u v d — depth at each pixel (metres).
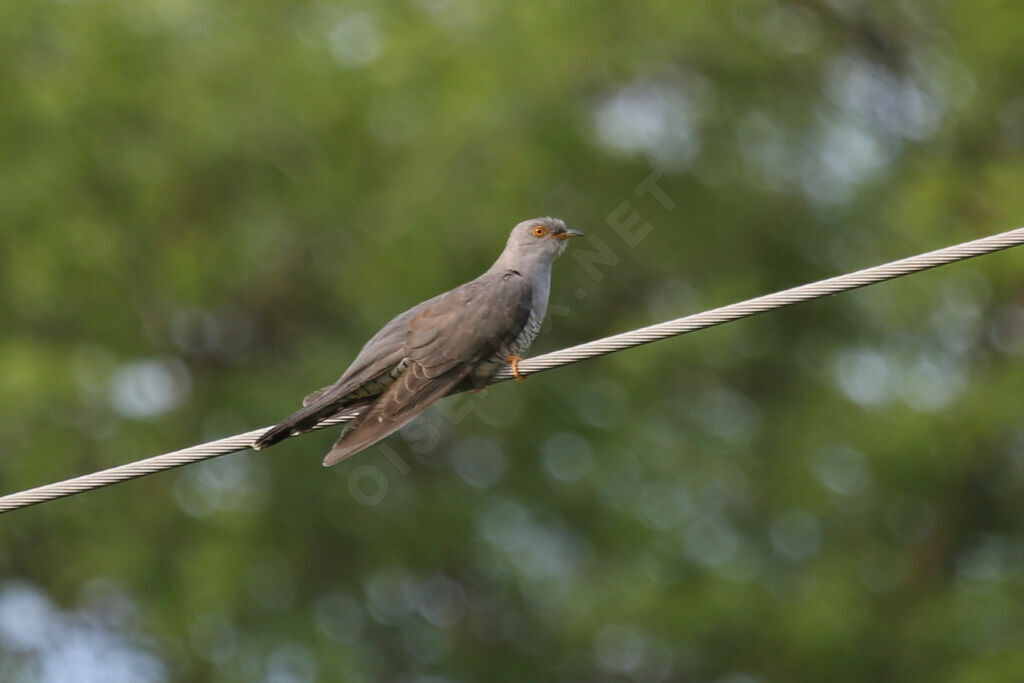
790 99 17.56
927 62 18.27
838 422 16.53
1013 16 16.11
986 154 17.27
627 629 15.77
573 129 15.75
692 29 16.08
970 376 16.72
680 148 16.91
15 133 15.96
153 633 15.73
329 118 16.34
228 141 16.25
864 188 17.72
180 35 16.84
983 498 17.03
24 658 17.00
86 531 15.95
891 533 16.84
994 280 15.75
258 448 7.18
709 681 16.19
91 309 16.30
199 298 16.45
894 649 15.91
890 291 16.20
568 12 15.84
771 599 15.83
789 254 17.48
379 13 16.72
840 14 18.70
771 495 16.56
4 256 16.14
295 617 15.71
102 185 16.44
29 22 16.19
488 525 16.67
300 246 17.20
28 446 15.88
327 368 16.28
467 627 17.08
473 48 16.03
